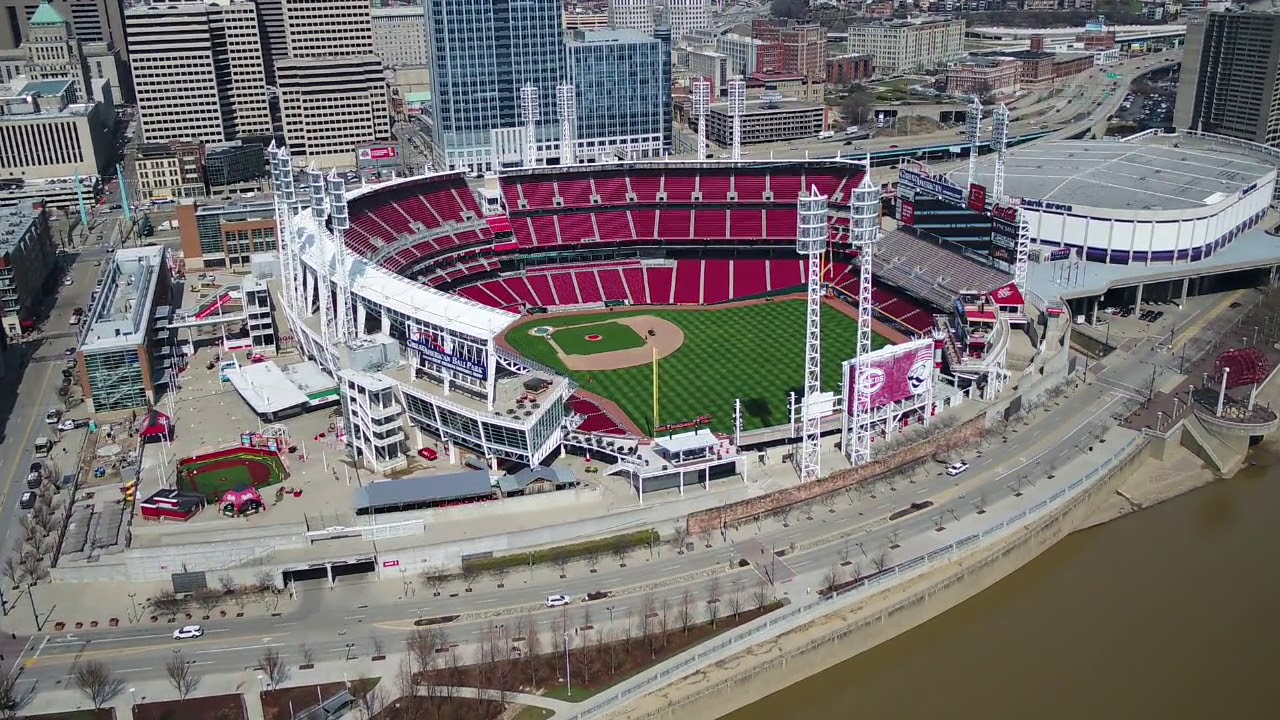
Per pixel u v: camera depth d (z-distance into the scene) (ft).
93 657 495.41
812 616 516.32
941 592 543.39
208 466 650.43
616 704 458.50
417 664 482.28
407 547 556.51
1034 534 585.63
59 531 588.50
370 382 622.95
